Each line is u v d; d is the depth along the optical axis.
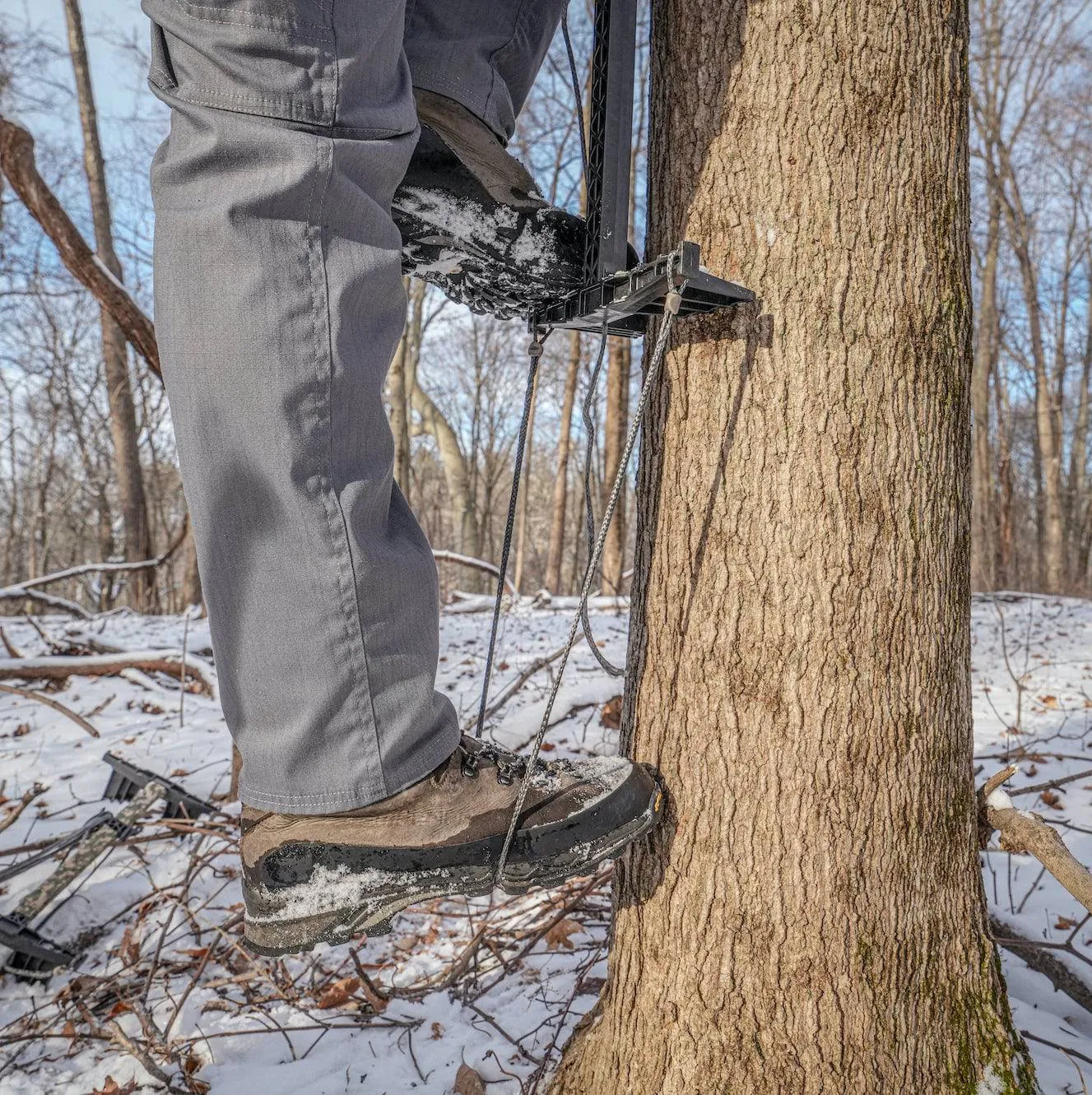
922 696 1.16
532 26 1.13
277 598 0.84
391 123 0.87
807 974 1.14
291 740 0.87
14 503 22.61
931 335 1.14
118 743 4.44
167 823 2.61
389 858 0.94
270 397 0.80
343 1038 1.97
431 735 0.95
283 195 0.79
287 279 0.80
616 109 1.07
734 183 1.15
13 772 4.04
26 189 2.89
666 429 1.25
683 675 1.21
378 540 0.89
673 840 1.22
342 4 0.81
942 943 1.20
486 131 1.01
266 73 0.78
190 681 5.71
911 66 1.12
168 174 0.81
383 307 0.89
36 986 2.37
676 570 1.23
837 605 1.12
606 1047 1.34
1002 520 15.30
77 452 21.17
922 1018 1.17
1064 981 1.76
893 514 1.13
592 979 1.98
